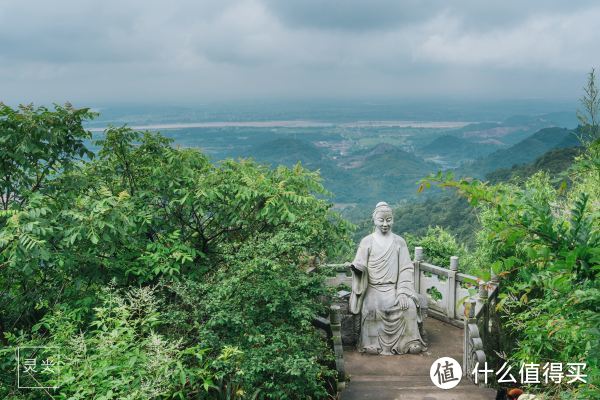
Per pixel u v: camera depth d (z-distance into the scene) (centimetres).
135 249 816
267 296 676
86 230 690
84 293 776
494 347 877
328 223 973
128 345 563
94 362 543
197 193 827
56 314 673
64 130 766
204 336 632
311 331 754
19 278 753
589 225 360
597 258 333
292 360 612
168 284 817
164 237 865
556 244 361
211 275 873
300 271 780
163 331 736
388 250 960
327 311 952
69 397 523
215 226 951
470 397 751
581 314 383
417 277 1125
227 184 866
